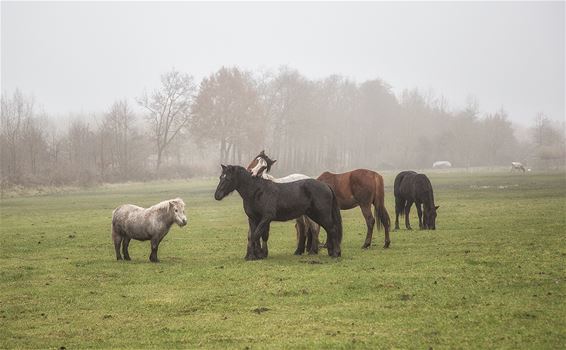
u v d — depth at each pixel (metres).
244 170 17.78
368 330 10.52
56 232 26.95
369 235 19.25
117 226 18.50
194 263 17.78
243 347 9.88
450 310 11.52
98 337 10.80
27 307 12.99
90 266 17.61
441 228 24.19
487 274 14.30
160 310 12.44
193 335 10.67
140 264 17.80
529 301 11.84
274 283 14.29
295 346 9.79
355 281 14.09
